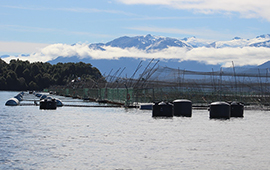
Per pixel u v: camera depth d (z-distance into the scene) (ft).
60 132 189.06
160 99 458.91
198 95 460.55
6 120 251.80
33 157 128.47
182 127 213.87
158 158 128.36
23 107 393.29
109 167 115.96
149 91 466.29
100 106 402.11
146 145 151.84
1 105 428.56
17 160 124.06
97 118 267.39
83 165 118.11
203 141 164.25
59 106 406.41
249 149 146.82
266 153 139.13
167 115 275.39
